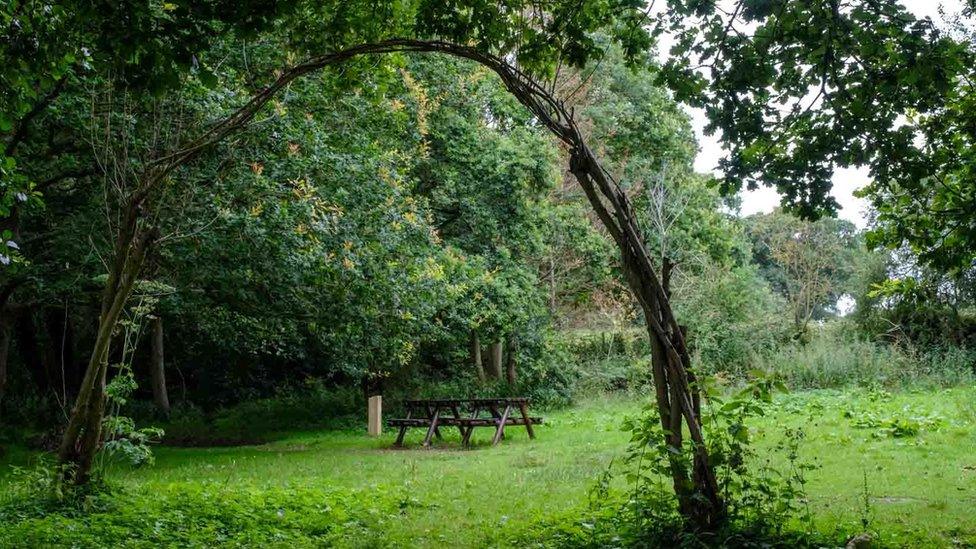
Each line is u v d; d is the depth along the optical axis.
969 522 8.24
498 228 24.28
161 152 12.62
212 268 15.81
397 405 26.22
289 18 8.61
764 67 8.02
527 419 19.23
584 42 8.26
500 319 23.98
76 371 25.30
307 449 19.00
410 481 12.16
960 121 9.35
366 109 15.59
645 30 8.21
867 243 10.51
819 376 24.38
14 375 26.30
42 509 8.52
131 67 6.36
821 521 8.09
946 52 7.37
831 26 7.58
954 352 24.66
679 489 6.87
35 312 23.72
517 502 9.85
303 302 17.47
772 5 7.48
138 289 11.88
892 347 25.03
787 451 14.10
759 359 26.08
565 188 29.33
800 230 32.75
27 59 7.25
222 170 13.84
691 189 29.20
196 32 6.29
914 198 9.89
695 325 27.58
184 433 23.47
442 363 30.41
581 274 30.14
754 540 6.56
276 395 29.45
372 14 8.61
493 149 23.42
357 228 15.62
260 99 7.91
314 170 15.03
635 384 27.48
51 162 14.93
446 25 8.27
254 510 9.11
